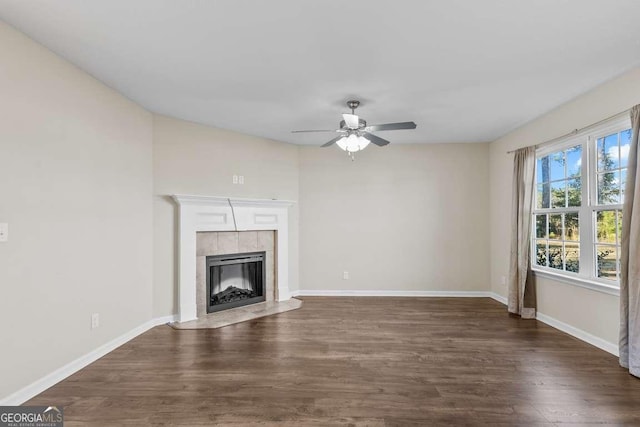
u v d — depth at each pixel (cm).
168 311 421
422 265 570
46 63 259
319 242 579
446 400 237
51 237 263
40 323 252
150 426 207
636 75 291
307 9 212
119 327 345
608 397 240
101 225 320
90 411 224
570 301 375
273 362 301
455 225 566
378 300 539
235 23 227
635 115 280
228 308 483
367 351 327
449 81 318
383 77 310
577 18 220
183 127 439
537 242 443
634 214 276
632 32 236
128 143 364
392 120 436
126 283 357
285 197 558
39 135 253
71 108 284
